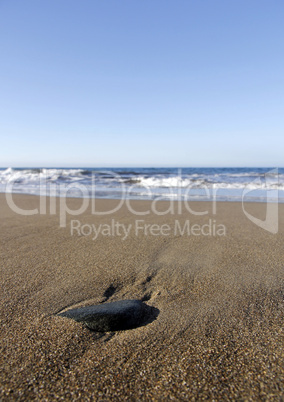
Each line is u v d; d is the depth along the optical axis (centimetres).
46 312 175
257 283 218
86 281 221
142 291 208
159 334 154
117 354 137
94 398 112
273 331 156
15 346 142
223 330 157
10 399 111
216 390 115
